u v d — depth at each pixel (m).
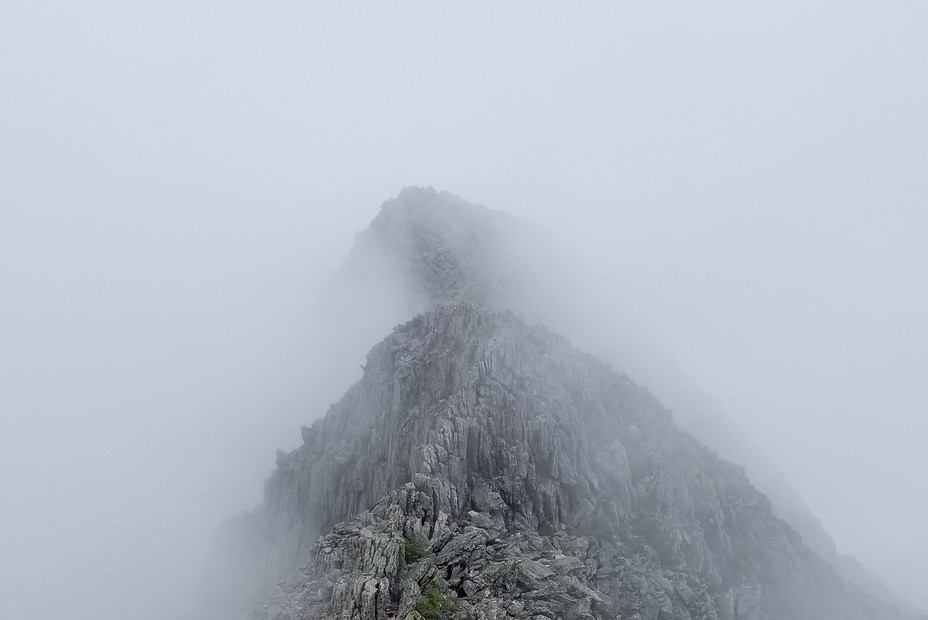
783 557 110.19
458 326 121.88
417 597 74.94
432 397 112.75
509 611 77.00
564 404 113.38
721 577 102.19
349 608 73.81
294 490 118.12
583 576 88.62
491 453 102.44
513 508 97.81
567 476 103.94
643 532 103.12
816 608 105.25
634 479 111.19
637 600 89.19
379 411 117.19
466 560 83.56
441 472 96.31
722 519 110.56
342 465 113.69
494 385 109.56
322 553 87.81
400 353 122.88
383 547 81.38
